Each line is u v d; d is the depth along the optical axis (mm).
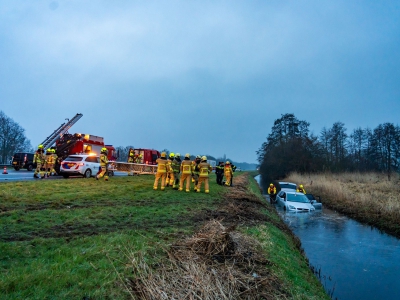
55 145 21125
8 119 51500
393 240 11031
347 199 19578
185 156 14570
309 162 51812
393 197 18562
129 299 3664
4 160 50219
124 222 7609
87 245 5461
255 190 24812
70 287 3811
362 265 8320
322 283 6965
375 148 59750
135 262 4645
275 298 4418
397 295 6496
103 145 23234
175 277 4297
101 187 13156
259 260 5840
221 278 4473
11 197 9352
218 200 12945
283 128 69375
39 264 4422
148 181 17703
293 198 16688
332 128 60406
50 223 6938
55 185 12688
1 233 5934
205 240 5977
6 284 3629
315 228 12672
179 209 9859
